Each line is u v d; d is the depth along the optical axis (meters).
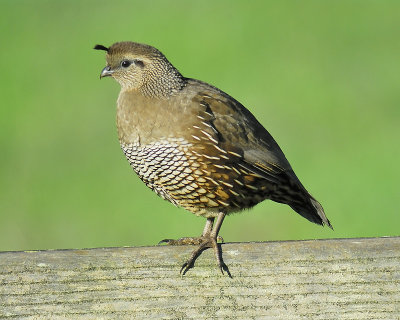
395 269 6.33
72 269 6.27
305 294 6.30
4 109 17.39
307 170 15.02
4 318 6.18
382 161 15.30
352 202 13.98
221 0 23.16
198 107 8.48
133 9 22.36
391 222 13.52
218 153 8.47
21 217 13.77
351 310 6.28
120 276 6.29
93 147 15.85
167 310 6.29
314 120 16.69
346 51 20.08
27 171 15.03
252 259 6.37
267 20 21.72
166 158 8.47
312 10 22.62
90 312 6.24
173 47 20.20
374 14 22.27
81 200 14.17
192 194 8.62
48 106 17.47
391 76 18.61
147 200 14.09
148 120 8.47
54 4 23.11
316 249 6.37
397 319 6.27
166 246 6.39
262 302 6.30
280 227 13.57
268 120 16.72
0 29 21.50
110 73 8.75
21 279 6.22
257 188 8.77
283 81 18.39
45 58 19.89
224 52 19.94
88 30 21.31
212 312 6.29
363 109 17.14
